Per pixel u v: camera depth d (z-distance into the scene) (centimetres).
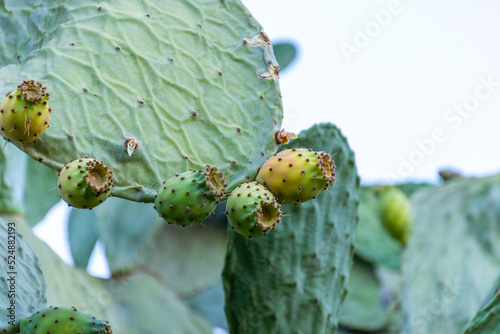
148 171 111
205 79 116
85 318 115
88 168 104
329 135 138
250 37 119
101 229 182
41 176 173
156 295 178
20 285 123
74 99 111
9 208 146
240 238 137
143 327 170
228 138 115
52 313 115
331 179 109
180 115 114
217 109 115
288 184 108
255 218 105
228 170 114
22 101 104
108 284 175
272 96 117
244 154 115
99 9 116
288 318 138
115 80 113
